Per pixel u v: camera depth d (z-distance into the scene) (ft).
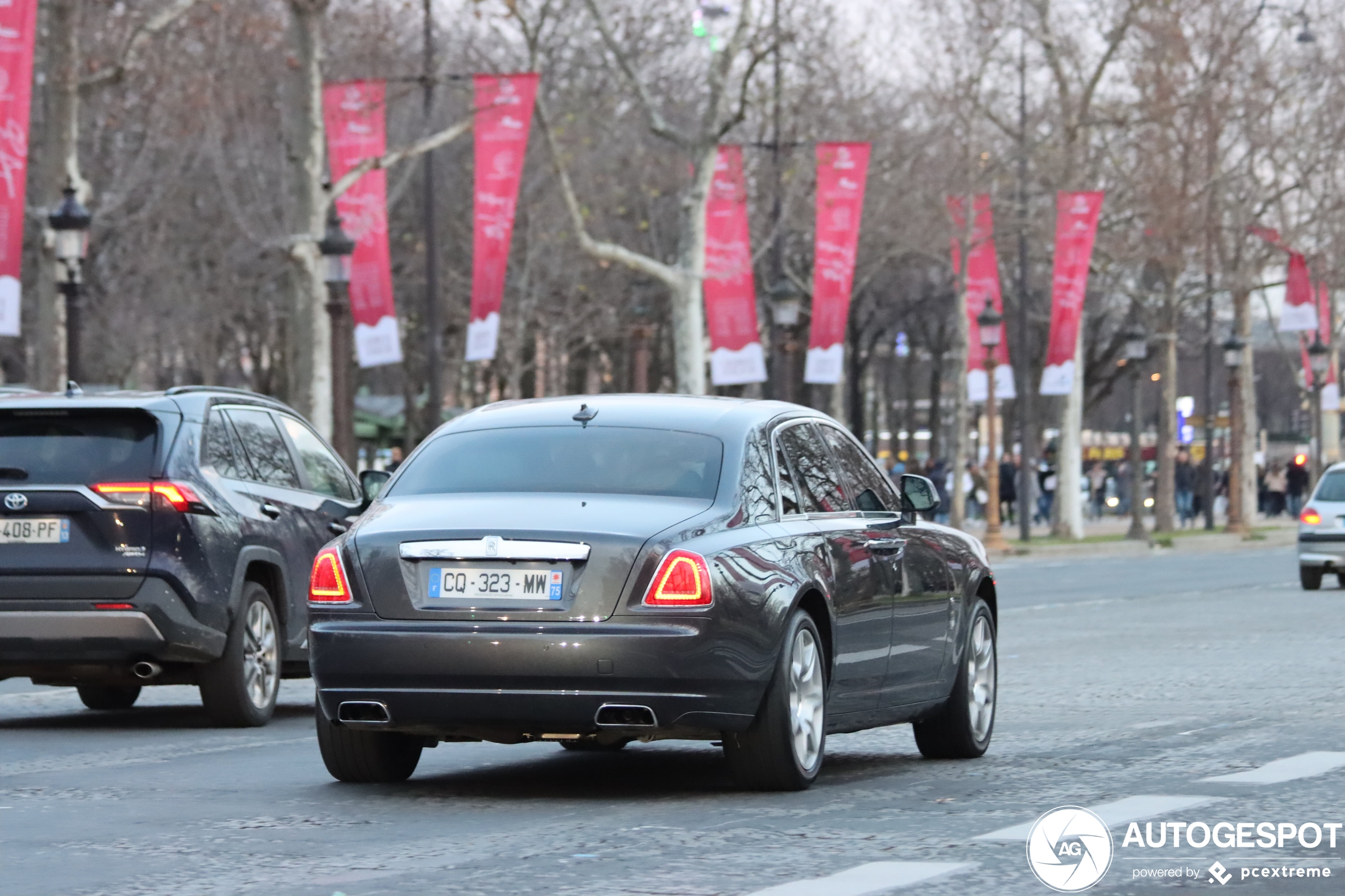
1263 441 552.41
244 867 35.35
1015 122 271.49
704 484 45.32
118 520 61.52
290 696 77.41
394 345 168.96
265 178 262.67
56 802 44.80
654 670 41.93
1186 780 47.29
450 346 342.03
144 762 53.67
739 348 187.11
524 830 39.73
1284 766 49.57
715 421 47.50
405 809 43.16
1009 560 226.17
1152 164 264.72
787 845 37.42
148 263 262.67
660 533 43.01
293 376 235.40
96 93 175.32
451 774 50.03
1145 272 319.27
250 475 66.90
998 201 266.98
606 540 42.65
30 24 133.28
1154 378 428.97
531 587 42.65
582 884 33.24
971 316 253.24
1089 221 234.58
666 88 254.47
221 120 226.99
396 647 42.75
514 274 298.76
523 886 33.17
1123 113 269.23
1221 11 264.52
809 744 45.44
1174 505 312.29
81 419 63.10
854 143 190.80
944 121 257.34
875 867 34.68
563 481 45.62
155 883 33.76
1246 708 66.74
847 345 384.06
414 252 303.48
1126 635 105.91
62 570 61.31
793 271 322.14
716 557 43.06
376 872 34.71
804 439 50.03
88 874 34.78
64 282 133.90
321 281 177.06
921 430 599.16
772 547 44.80
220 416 66.33
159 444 62.69
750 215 257.55
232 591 63.21
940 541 53.88
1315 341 320.09
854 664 47.57
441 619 42.83
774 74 211.00
